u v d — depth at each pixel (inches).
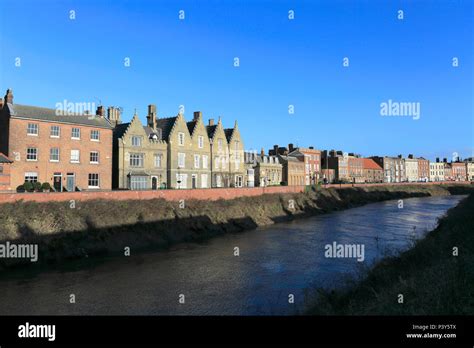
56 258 906.1
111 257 953.5
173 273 794.8
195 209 1401.3
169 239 1179.9
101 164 1748.3
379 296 455.8
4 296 645.3
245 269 822.5
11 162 1397.6
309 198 2142.0
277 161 3218.5
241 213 1562.5
